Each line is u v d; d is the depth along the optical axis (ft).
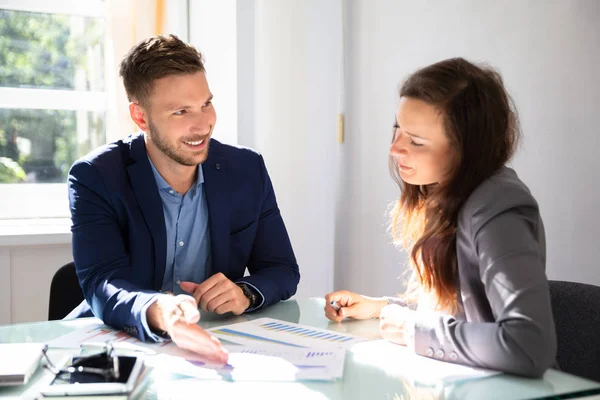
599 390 3.14
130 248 5.29
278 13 8.63
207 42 8.91
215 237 5.58
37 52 9.00
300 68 8.86
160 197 5.38
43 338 4.15
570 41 5.98
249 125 8.64
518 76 6.54
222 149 5.90
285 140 8.87
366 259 8.74
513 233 3.51
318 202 9.15
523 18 6.44
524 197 3.67
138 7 9.00
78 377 3.16
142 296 4.28
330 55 9.00
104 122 9.36
